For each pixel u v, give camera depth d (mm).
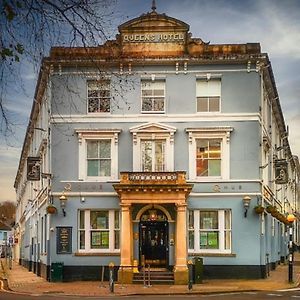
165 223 35594
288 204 63344
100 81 15547
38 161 36844
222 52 36625
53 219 36094
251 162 36125
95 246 36031
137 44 36594
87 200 36188
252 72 36625
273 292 28859
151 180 34000
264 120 39188
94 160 36562
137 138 36344
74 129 36281
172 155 36219
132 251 34625
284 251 56062
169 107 36469
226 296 27219
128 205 34031
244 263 35531
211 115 36281
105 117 36344
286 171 40250
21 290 30500
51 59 31344
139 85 36562
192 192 36000
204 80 36750
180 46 36812
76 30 11031
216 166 36344
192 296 27641
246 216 35812
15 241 72562
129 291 29516
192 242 35875
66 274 35656
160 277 33531
